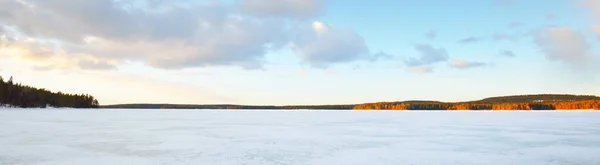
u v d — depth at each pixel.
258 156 11.38
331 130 20.58
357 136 17.17
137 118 34.44
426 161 10.74
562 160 10.91
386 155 11.73
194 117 38.19
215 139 15.77
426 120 32.34
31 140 15.05
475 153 12.12
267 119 33.91
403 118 36.72
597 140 15.53
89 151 12.29
